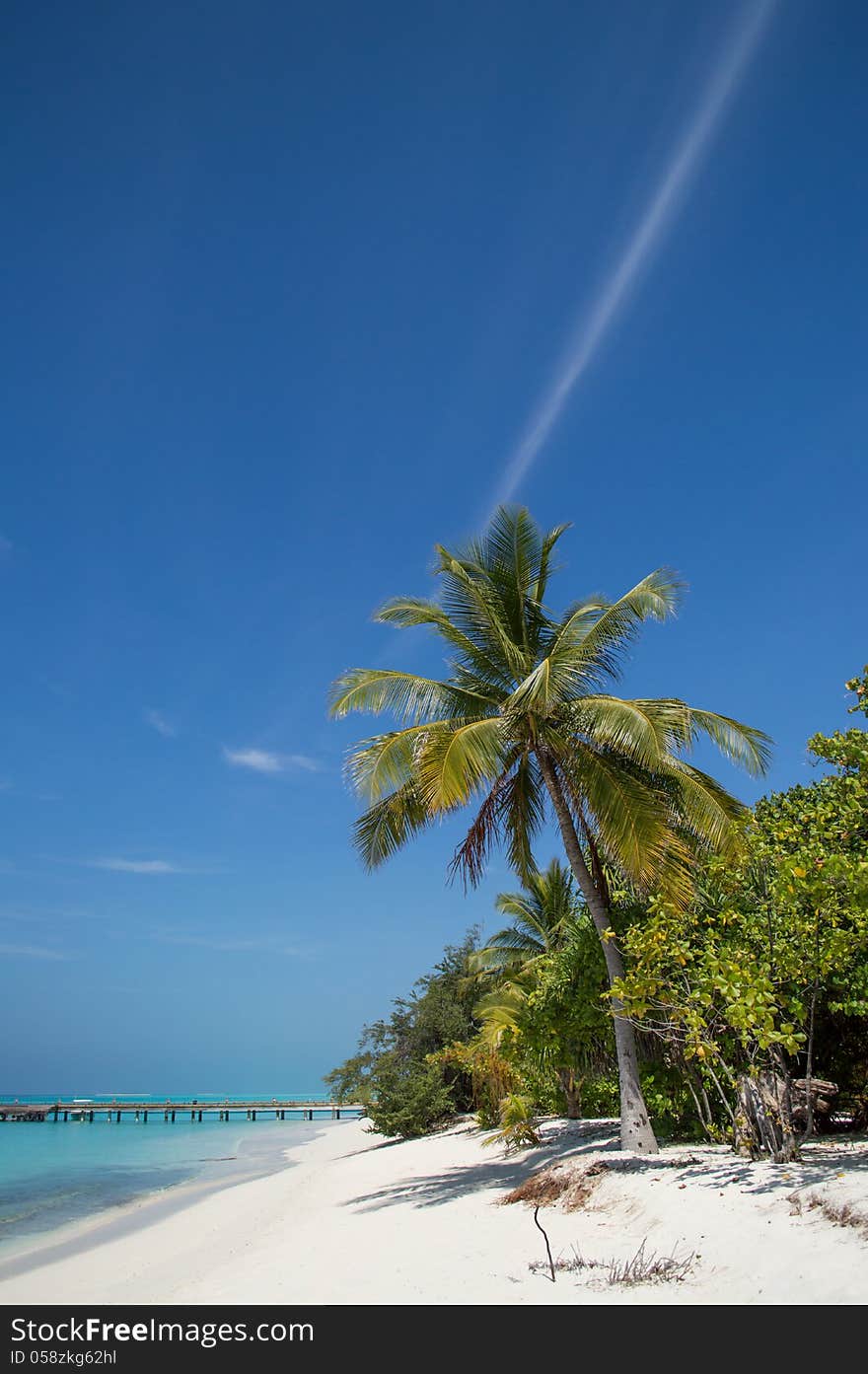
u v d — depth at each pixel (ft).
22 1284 40.88
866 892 31.81
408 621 54.95
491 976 129.90
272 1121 293.64
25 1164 127.44
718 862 43.39
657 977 37.40
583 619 55.42
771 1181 33.19
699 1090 50.06
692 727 50.93
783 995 35.73
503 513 56.80
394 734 50.37
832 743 38.50
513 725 50.21
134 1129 239.09
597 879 53.06
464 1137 92.02
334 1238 41.60
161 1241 54.65
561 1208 38.60
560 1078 75.61
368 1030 143.33
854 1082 49.75
